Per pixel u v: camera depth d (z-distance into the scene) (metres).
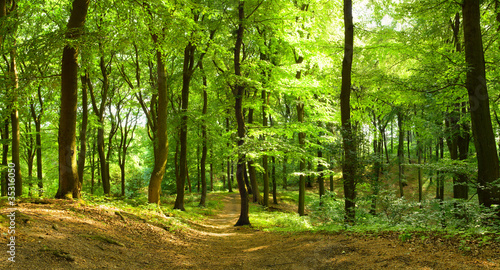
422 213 6.93
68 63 8.09
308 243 7.03
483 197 7.99
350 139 9.00
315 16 14.67
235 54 13.11
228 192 35.00
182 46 9.26
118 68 17.78
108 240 5.91
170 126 15.84
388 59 16.16
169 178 33.28
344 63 10.12
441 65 10.01
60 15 13.58
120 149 24.92
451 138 14.45
